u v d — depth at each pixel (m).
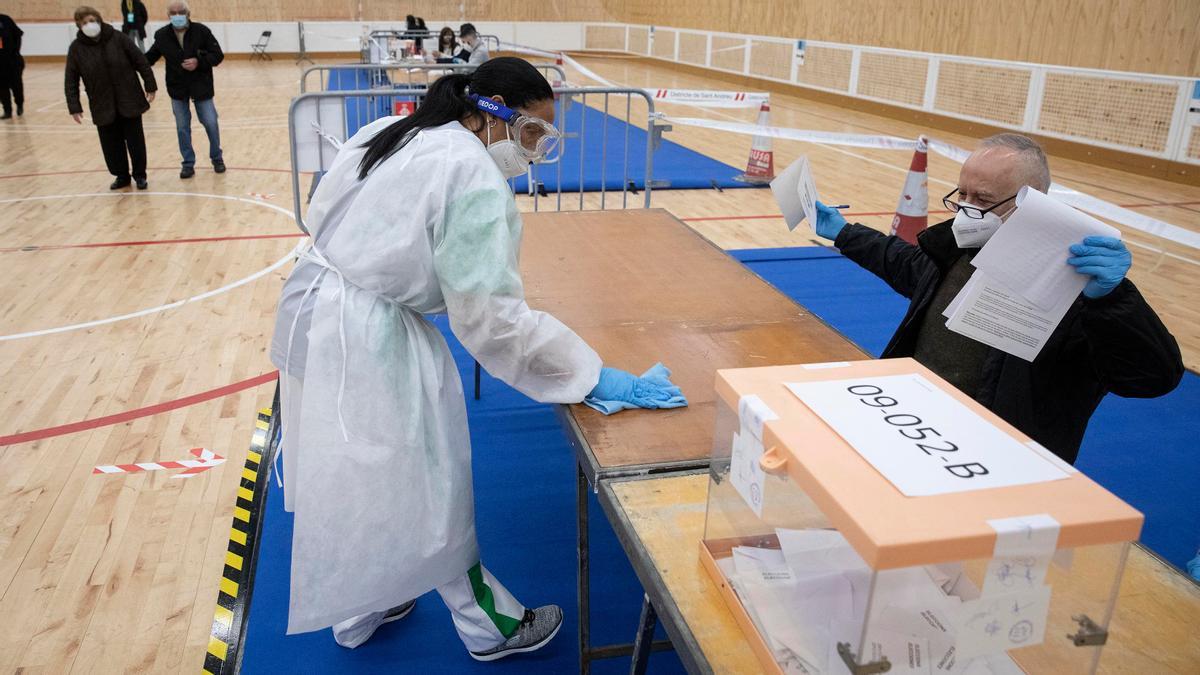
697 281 2.79
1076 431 2.01
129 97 7.40
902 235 5.59
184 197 7.49
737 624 1.26
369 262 1.80
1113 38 8.80
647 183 5.05
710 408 1.93
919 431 1.18
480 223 1.73
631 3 21.92
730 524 1.33
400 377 1.87
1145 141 8.45
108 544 2.76
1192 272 5.66
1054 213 1.58
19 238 6.15
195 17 20.33
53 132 10.61
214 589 2.57
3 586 2.54
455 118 1.87
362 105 10.84
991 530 0.95
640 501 1.57
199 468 3.24
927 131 11.29
